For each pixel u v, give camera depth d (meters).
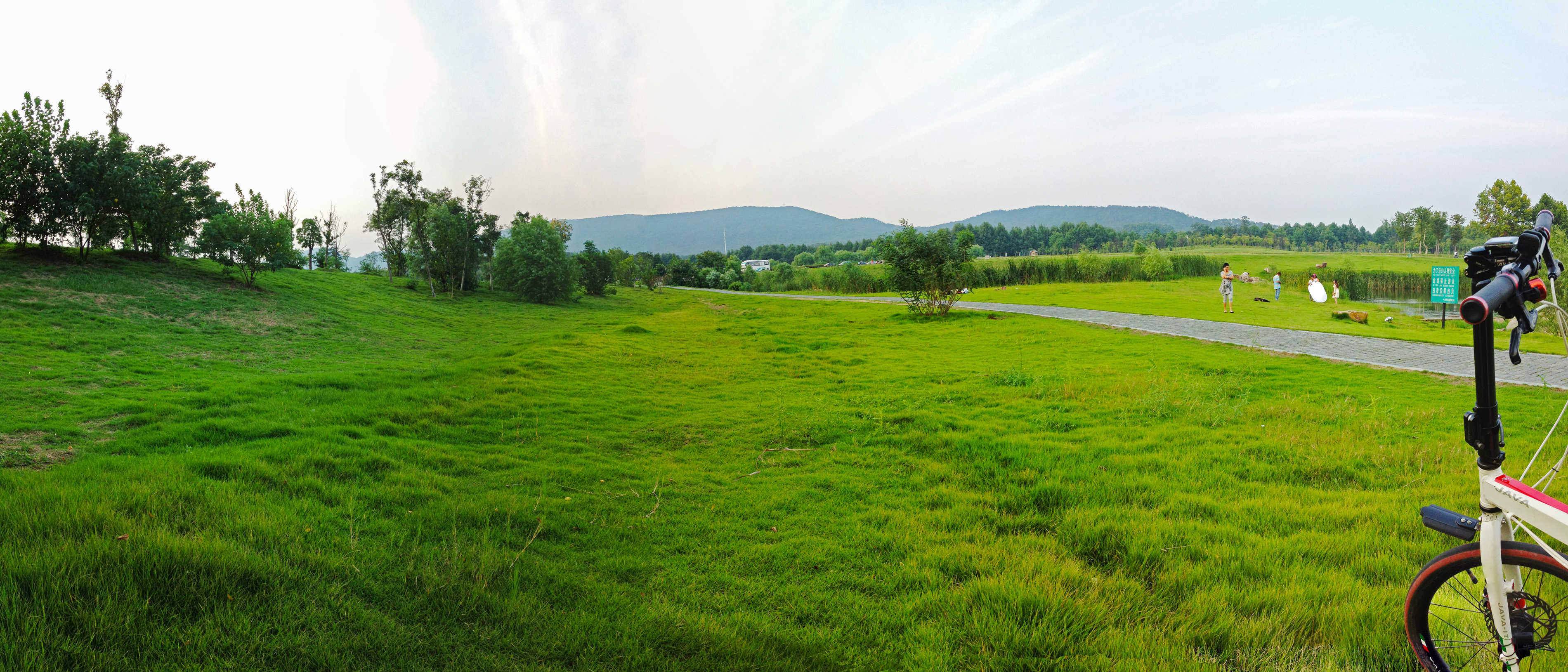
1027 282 74.69
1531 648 2.50
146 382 12.41
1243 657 3.35
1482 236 76.81
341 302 32.81
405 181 45.56
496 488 6.70
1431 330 22.58
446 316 35.22
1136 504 5.80
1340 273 67.00
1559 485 5.71
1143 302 36.06
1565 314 2.36
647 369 17.17
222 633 3.30
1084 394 11.26
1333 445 7.45
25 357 13.98
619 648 3.52
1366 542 4.67
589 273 61.56
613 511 6.06
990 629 3.71
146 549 3.75
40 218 25.78
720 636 3.64
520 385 13.39
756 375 16.28
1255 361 14.73
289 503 5.39
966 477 6.95
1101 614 3.82
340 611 3.65
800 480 7.16
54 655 2.93
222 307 25.53
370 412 9.87
